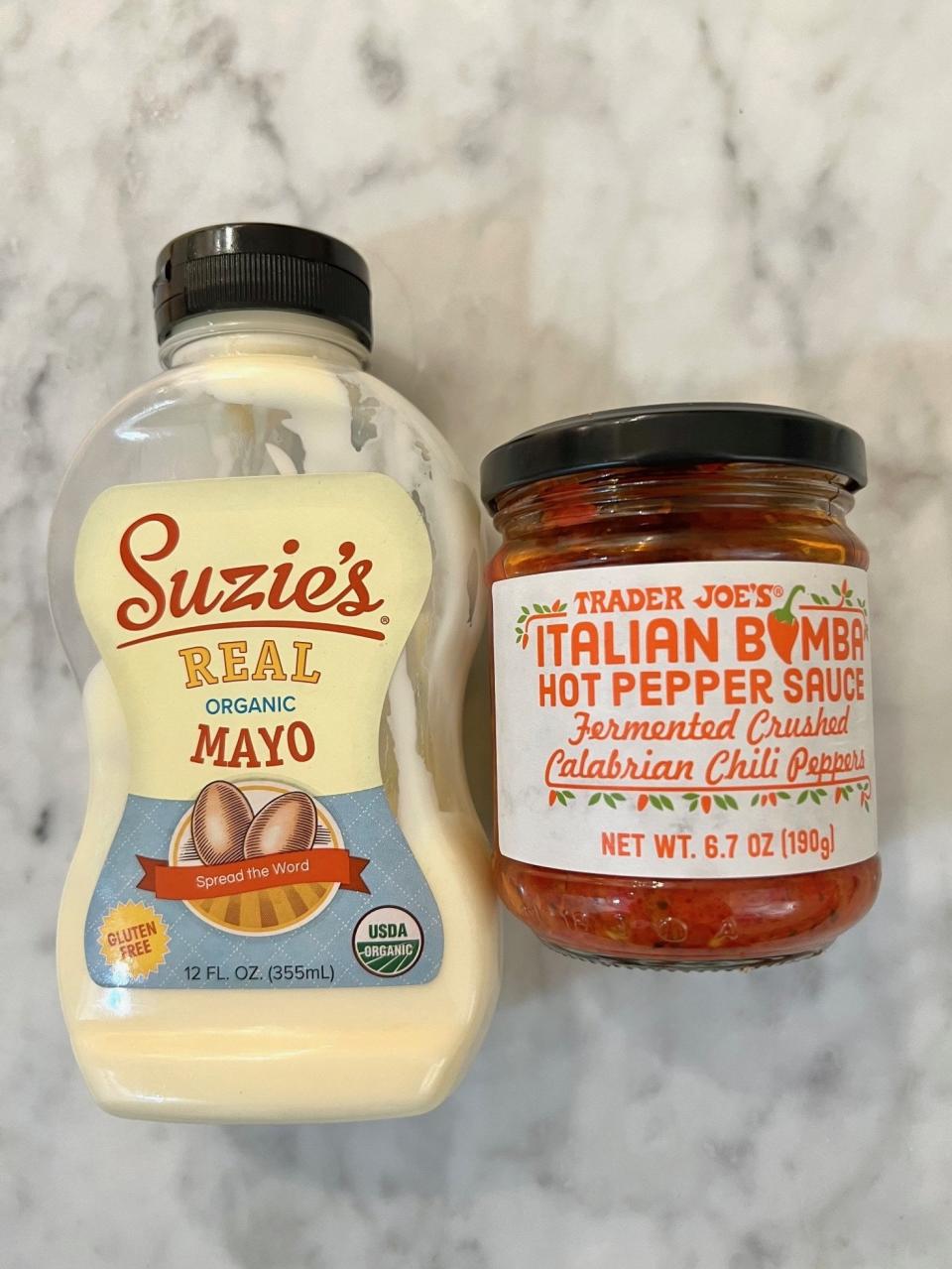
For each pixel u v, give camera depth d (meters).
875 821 0.32
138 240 0.44
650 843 0.29
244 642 0.35
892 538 0.40
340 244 0.36
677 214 0.41
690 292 0.41
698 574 0.29
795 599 0.29
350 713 0.35
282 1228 0.43
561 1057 0.42
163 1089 0.34
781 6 0.41
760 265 0.41
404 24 0.42
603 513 0.31
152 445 0.36
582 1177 0.41
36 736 0.44
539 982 0.42
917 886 0.40
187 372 0.36
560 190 0.42
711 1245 0.41
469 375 0.42
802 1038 0.41
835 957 0.41
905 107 0.40
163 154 0.44
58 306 0.44
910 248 0.40
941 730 0.40
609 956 0.32
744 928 0.29
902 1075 0.40
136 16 0.44
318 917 0.34
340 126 0.43
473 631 0.37
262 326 0.36
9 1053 0.44
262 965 0.34
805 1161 0.41
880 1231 0.40
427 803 0.35
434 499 0.36
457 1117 0.42
